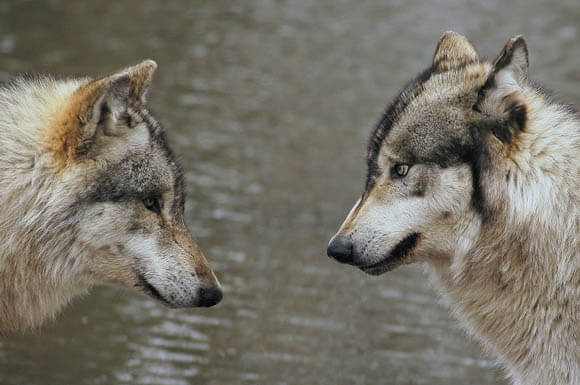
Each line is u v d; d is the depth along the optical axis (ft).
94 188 33.19
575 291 32.09
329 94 82.17
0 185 32.50
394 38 95.61
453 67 34.94
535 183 32.53
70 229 33.22
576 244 32.09
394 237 33.76
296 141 73.05
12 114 33.19
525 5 105.50
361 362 46.24
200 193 63.05
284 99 80.64
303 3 104.63
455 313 36.42
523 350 33.88
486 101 32.78
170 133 70.90
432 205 33.47
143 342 46.50
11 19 89.86
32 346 45.09
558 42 94.17
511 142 32.83
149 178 33.96
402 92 35.22
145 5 99.40
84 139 32.78
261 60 88.22
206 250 55.93
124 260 34.19
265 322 49.52
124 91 33.06
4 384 41.29
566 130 33.12
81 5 96.48
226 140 71.61
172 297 34.83
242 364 45.16
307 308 51.37
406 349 47.91
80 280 34.42
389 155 33.96
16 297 33.83
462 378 45.29
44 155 32.73
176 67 84.12
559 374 32.81
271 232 59.26
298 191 65.05
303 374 44.68
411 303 53.11
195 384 42.98
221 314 49.98
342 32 96.78
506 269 33.30
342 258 34.42
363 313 51.42
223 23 96.73
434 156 33.24
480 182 33.06
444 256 34.53
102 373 43.21
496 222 33.22
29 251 33.19
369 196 34.45
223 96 79.61
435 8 104.01
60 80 36.24
